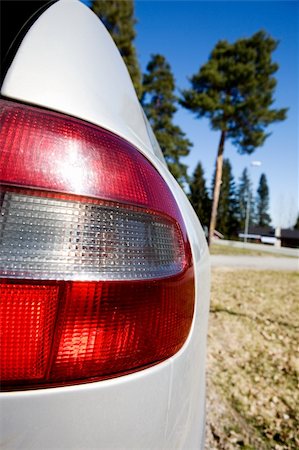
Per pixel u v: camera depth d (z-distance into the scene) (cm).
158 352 62
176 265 69
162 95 2427
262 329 336
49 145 57
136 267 60
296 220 5791
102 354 54
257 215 6350
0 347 49
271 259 1387
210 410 192
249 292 534
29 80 63
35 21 75
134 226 62
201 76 1589
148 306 60
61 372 51
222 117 1605
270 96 1583
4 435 48
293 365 254
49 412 50
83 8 94
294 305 452
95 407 53
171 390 65
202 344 92
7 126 56
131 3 1688
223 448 160
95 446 52
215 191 1773
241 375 236
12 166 53
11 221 51
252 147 1636
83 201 57
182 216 78
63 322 52
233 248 2039
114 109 78
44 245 52
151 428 60
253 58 1570
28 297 50
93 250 56
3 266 49
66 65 70
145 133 112
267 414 190
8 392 48
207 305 103
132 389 57
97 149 62
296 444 166
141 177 67
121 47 1675
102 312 54
